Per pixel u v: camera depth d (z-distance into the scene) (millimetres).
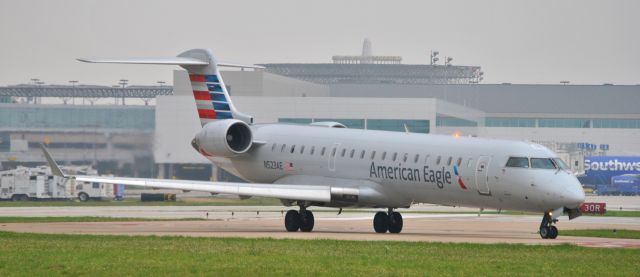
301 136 182125
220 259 106875
